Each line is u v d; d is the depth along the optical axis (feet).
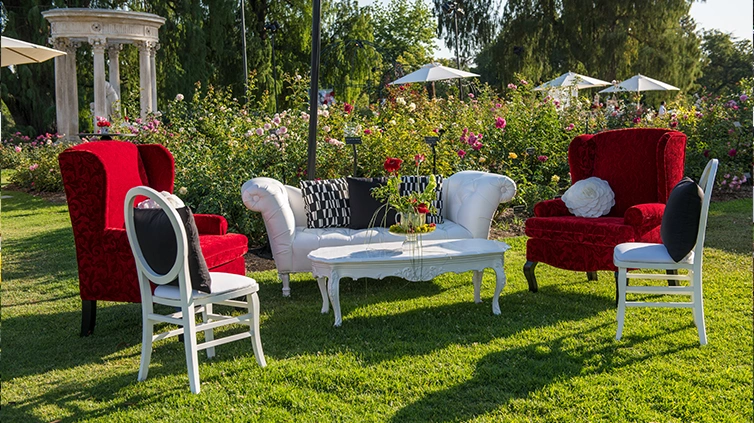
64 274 17.33
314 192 16.33
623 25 72.43
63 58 46.42
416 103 29.45
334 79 74.43
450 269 12.84
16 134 53.11
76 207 12.25
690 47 74.18
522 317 12.86
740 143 28.81
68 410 9.17
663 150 14.23
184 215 9.74
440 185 16.89
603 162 16.25
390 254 12.82
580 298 14.12
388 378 9.88
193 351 9.68
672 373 9.77
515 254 18.75
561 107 32.12
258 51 67.77
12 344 12.09
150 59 45.73
